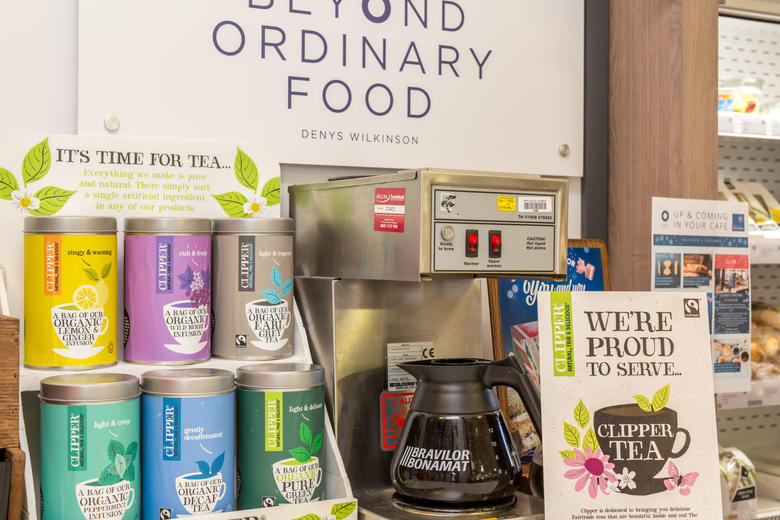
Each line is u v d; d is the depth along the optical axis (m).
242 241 1.48
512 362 1.49
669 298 1.53
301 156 1.81
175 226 1.42
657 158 2.06
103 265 1.39
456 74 1.99
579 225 2.19
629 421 1.46
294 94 1.80
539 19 2.10
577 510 1.42
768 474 2.50
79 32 1.61
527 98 2.09
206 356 1.47
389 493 1.58
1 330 1.16
